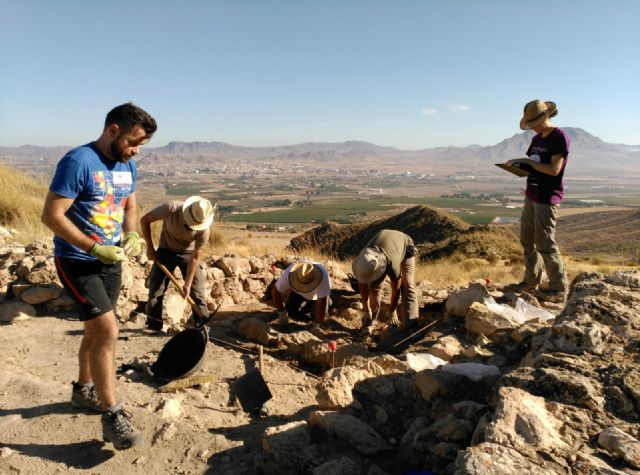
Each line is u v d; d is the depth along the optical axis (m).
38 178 15.59
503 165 5.85
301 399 4.28
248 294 7.49
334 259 13.48
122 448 3.03
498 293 6.52
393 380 3.78
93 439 3.17
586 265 18.73
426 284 8.97
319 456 2.91
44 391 3.72
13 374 3.98
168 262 5.34
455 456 2.72
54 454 3.02
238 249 11.64
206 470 2.93
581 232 114.12
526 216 6.16
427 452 2.89
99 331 3.01
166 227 5.20
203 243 5.01
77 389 3.44
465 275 13.02
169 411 3.55
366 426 3.18
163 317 5.72
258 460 2.89
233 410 3.82
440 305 6.84
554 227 5.93
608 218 130.38
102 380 3.01
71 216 2.98
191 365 4.05
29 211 10.90
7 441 3.11
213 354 4.88
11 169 14.89
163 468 2.95
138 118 2.95
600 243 93.56
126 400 3.71
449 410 3.27
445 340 5.35
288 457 2.84
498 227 34.47
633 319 3.56
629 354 3.21
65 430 3.25
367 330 6.11
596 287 4.17
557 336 3.47
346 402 3.49
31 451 3.03
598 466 2.18
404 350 5.64
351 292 7.61
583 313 3.65
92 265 3.04
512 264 18.88
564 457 2.25
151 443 3.16
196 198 5.14
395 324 6.42
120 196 3.13
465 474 2.06
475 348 4.84
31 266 5.56
